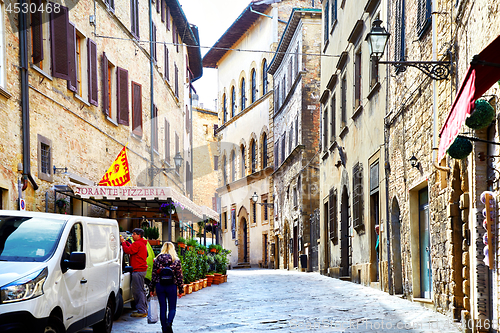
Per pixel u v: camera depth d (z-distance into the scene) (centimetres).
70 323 705
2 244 693
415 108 1293
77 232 777
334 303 1328
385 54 1627
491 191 798
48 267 662
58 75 1501
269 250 4356
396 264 1514
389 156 1562
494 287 775
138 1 2277
